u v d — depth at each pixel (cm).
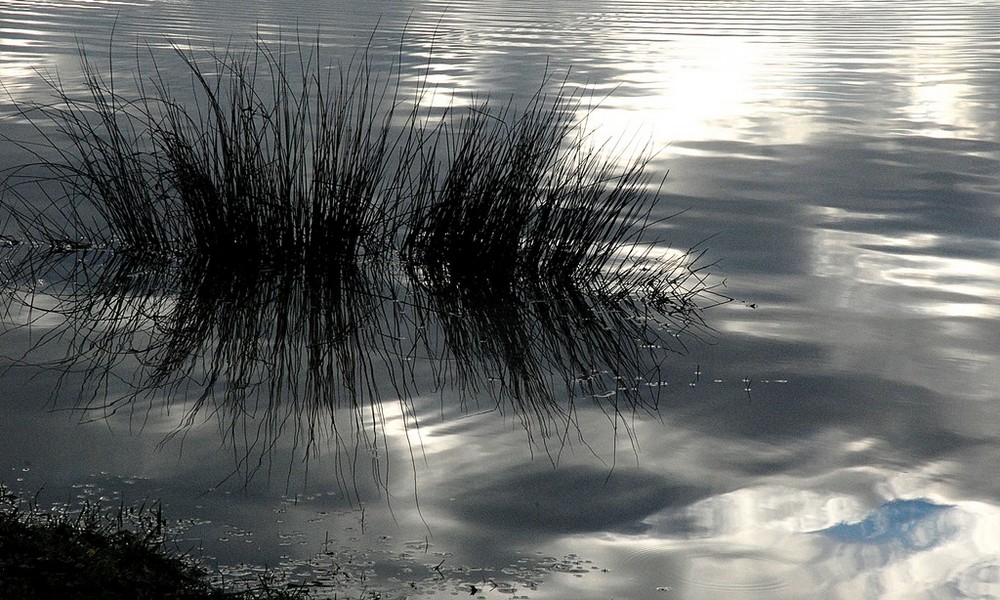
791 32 3503
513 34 3119
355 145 1012
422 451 629
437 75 2191
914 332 856
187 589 459
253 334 820
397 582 485
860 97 2162
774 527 545
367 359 780
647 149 1553
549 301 921
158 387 714
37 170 1283
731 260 1050
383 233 1023
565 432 659
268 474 591
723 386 741
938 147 1658
